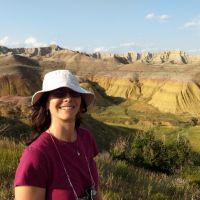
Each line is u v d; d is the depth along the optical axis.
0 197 5.78
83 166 2.99
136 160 15.34
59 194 2.82
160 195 8.06
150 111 167.25
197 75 185.50
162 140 16.64
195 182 13.71
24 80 182.12
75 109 2.97
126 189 7.90
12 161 7.74
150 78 194.62
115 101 184.12
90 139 3.34
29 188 2.69
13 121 30.00
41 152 2.79
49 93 2.95
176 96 173.38
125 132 60.22
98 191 3.26
